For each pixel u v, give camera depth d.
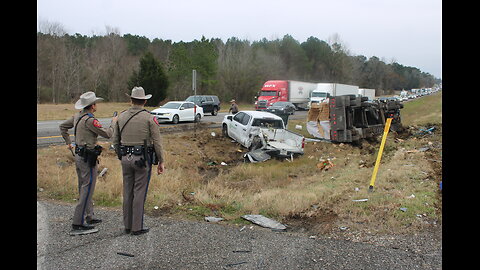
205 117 29.83
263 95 40.22
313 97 42.31
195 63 56.59
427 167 9.48
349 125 16.19
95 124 4.93
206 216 5.82
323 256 4.30
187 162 12.25
